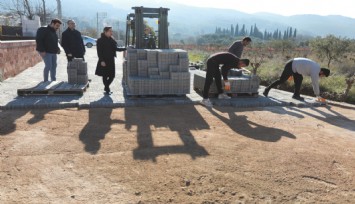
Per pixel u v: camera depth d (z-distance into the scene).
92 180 3.82
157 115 6.83
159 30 9.86
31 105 6.86
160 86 8.15
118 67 16.06
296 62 8.79
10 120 5.95
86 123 6.01
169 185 3.77
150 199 3.46
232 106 8.11
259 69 14.55
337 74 14.24
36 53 15.57
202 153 4.78
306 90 11.26
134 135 5.46
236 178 4.03
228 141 5.38
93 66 15.51
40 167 4.10
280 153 4.93
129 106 7.51
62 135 5.29
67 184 3.70
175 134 5.61
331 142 5.61
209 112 7.32
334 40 18.05
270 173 4.21
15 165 4.12
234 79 8.88
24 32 20.42
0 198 3.34
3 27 19.80
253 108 8.01
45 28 8.81
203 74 9.58
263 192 3.72
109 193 3.54
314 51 19.28
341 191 3.86
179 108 7.56
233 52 9.37
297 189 3.84
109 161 4.36
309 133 6.08
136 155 4.61
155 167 4.23
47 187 3.62
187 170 4.18
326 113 7.86
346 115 7.75
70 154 4.54
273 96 9.45
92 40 34.69
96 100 7.64
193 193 3.62
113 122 6.16
